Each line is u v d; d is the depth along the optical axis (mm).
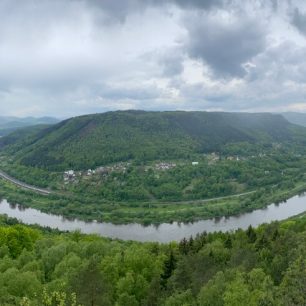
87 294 64000
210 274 75938
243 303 54625
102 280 68312
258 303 53438
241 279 62062
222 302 59281
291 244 88875
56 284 75062
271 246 96812
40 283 78312
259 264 78500
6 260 95812
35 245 117938
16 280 76938
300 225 127750
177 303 66000
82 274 68375
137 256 90312
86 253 103438
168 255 98625
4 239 115062
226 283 62844
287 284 55844
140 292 79625
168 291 74938
